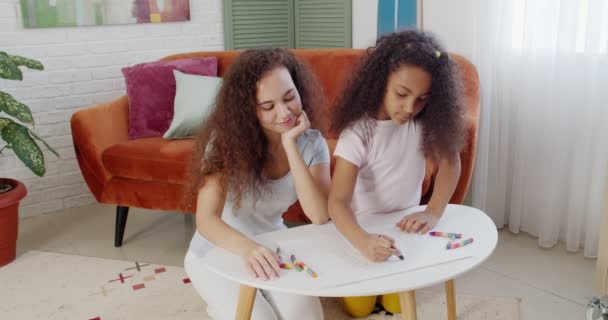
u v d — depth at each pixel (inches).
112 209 130.6
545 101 102.3
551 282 92.4
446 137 60.6
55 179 130.0
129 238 113.7
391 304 82.3
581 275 94.5
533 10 100.5
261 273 48.8
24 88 123.8
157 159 102.0
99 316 85.8
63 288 94.3
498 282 92.7
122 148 105.9
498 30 105.5
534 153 106.0
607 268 84.6
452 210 62.7
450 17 114.0
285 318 63.6
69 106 129.7
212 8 144.3
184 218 122.8
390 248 50.6
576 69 97.6
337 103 63.2
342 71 114.3
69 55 127.9
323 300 87.0
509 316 82.3
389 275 48.8
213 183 59.1
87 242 112.6
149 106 115.9
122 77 135.1
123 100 119.6
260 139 59.4
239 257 52.3
